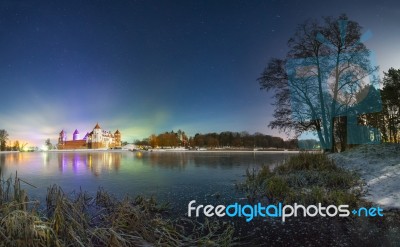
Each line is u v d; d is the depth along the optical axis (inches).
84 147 6333.7
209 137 5128.0
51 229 208.2
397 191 372.8
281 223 291.6
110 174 745.0
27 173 778.8
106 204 359.6
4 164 1179.9
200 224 288.7
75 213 263.6
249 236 255.6
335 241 239.1
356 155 645.3
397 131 920.3
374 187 412.2
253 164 1059.3
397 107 824.3
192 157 1761.8
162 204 357.1
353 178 468.8
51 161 1417.3
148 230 247.6
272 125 1023.0
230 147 4896.7
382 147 660.7
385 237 244.1
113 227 236.4
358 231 261.0
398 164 503.5
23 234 202.5
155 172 791.1
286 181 471.5
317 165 574.6
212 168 906.7
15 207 252.5
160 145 5442.9
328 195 378.9
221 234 255.9
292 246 231.0
